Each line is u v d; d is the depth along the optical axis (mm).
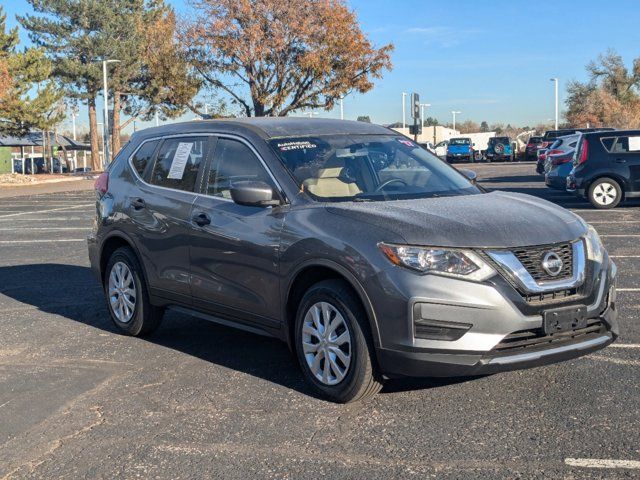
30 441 4402
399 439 4277
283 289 5102
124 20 54688
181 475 3910
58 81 54312
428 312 4367
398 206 4961
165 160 6480
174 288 6113
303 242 4922
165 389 5270
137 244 6477
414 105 23766
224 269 5574
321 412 4738
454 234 4488
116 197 6816
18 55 43750
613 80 62625
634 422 4410
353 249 4625
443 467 3902
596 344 4723
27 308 8039
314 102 36594
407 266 4445
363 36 34906
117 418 4727
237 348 6309
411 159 5965
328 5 34281
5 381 5516
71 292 8852
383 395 5004
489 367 4383
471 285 4355
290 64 34906
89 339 6699
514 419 4516
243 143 5766
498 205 5055
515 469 3848
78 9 53156
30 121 44969
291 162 5469
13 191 32750
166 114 60125
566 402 4766
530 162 50188
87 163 95750
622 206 17109
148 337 6754
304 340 5023
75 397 5137
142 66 55688
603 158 16359
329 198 5207
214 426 4562
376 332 4535
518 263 4441
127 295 6719
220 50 34125
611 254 10375
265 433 4426
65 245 12930
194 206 5891
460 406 4762
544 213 4949
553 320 4480
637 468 3811
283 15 34156
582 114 60688
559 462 3910
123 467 4027
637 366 5457
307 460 4043
